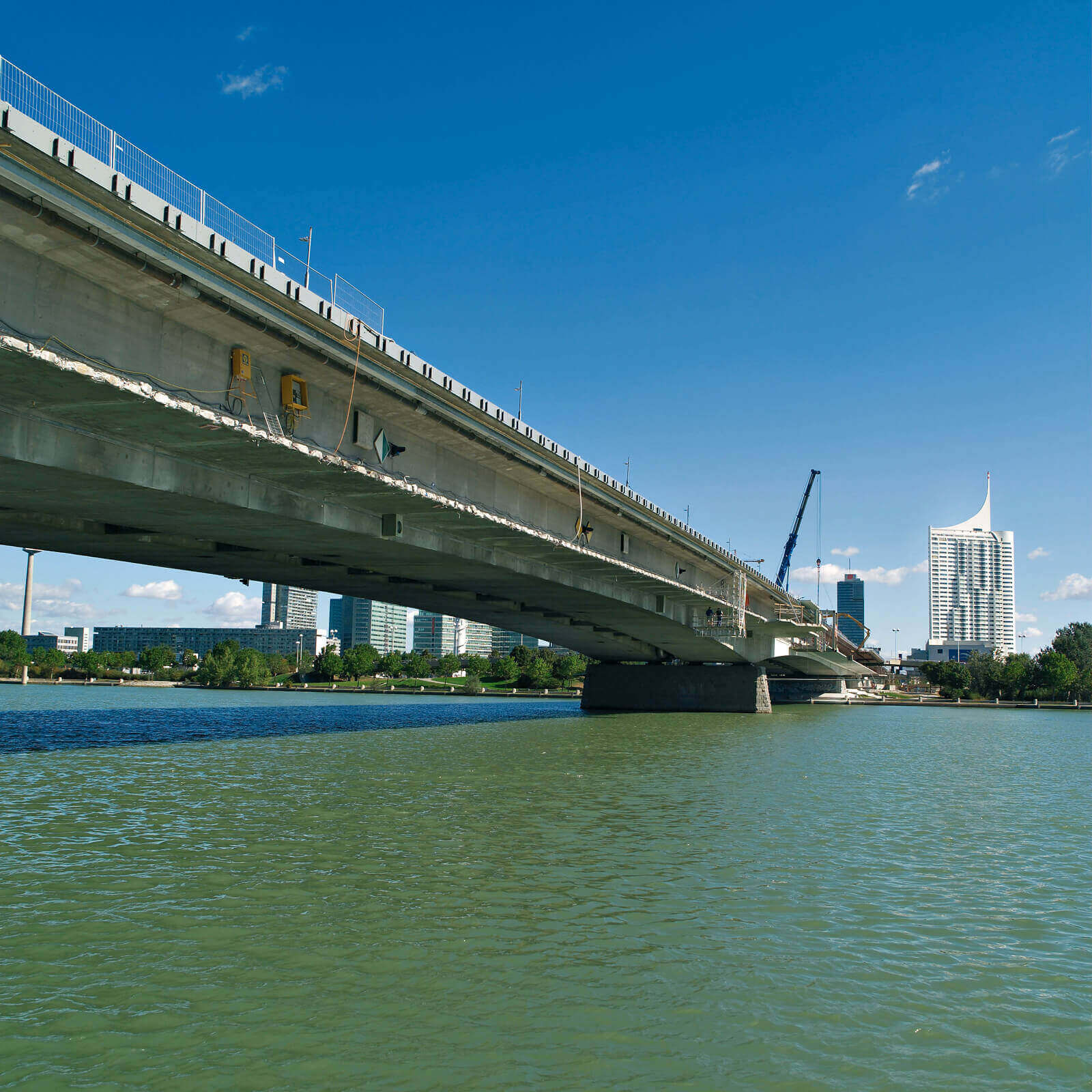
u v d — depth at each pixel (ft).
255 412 93.30
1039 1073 39.34
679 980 48.42
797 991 47.39
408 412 113.39
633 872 70.38
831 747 185.06
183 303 80.89
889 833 88.99
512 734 199.31
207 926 55.62
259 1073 37.70
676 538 202.90
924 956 53.11
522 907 60.49
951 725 285.02
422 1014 43.60
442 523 134.21
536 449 138.92
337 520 120.37
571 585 183.73
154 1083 36.73
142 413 82.99
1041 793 121.19
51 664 610.65
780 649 327.67
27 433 82.33
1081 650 553.23
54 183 64.95
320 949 51.98
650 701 311.68
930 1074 39.01
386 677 625.41
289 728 209.67
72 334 74.43
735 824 91.04
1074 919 60.85
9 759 137.80
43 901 60.44
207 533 125.49
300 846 77.71
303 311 87.35
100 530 128.67
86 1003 44.16
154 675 602.03
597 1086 37.27
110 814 92.02
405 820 89.66
